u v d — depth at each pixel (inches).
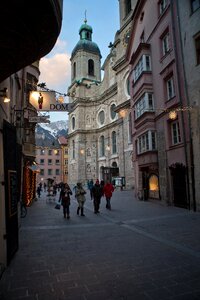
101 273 195.8
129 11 1569.9
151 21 779.4
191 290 164.6
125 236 319.3
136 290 165.8
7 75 206.1
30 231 356.5
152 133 740.0
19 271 202.1
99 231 353.1
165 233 331.0
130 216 484.7
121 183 1472.7
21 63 187.2
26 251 256.7
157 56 730.8
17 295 160.9
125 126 1558.8
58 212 567.5
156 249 258.5
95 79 2367.1
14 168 256.2
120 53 1648.6
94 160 2038.6
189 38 557.6
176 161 614.5
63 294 161.6
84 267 209.3
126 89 1600.6
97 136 2066.9
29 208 656.4
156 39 738.2
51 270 203.5
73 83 2347.4
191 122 543.2
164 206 633.6
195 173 530.0
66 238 311.9
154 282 177.6
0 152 223.3
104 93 1977.1
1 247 212.5
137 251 252.5
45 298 156.5
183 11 583.8
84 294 161.2
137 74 847.1
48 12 140.4
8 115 311.6
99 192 548.4
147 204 690.8
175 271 197.3
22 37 156.6
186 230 343.3
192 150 540.4
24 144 693.3
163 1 712.4
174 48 613.0
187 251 248.4
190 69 553.0
